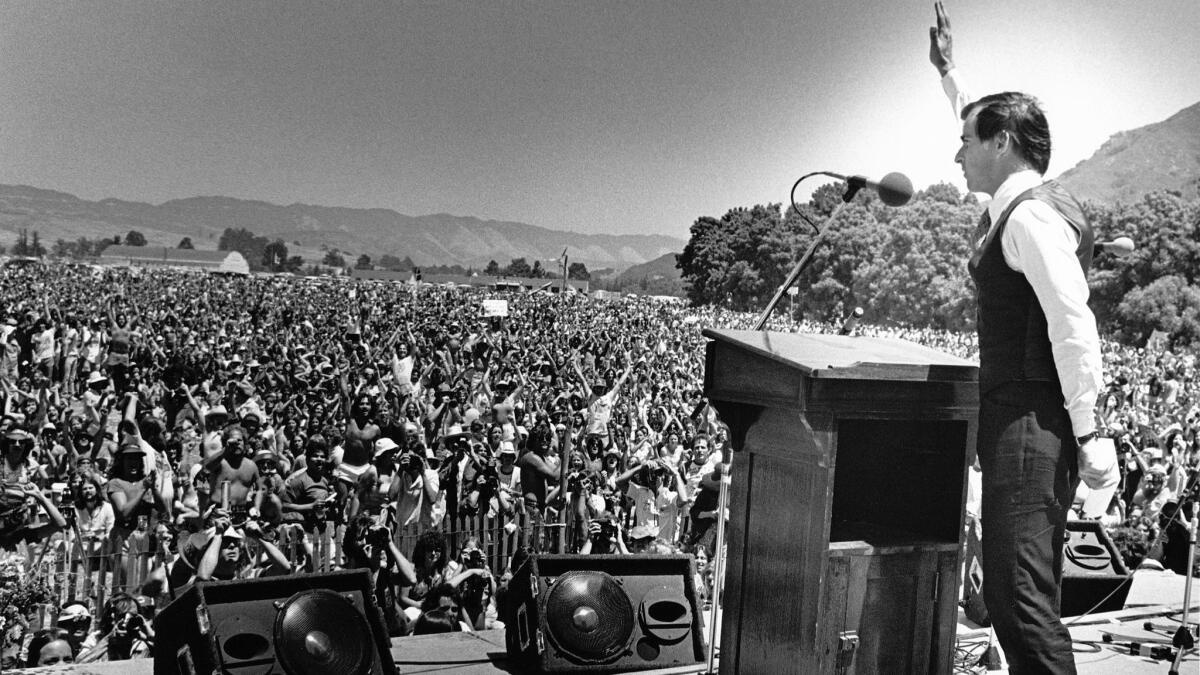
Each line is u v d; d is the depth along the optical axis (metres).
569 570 3.84
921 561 2.75
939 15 3.52
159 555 7.41
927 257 46.72
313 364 22.86
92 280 46.38
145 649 6.31
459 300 49.88
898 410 2.65
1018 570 2.51
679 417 16.47
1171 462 13.92
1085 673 3.97
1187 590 4.29
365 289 52.91
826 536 2.62
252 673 3.16
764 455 2.84
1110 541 5.93
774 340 2.87
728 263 58.34
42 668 4.01
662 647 3.79
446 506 9.89
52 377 19.75
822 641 2.64
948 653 2.78
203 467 9.20
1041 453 2.49
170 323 29.75
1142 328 47.59
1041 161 2.71
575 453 10.31
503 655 3.95
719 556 3.58
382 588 6.23
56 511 7.27
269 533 7.99
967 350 41.47
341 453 10.95
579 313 48.50
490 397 17.50
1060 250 2.43
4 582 5.49
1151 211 46.91
